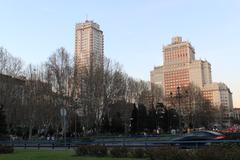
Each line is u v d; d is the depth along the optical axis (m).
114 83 85.31
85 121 78.94
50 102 78.88
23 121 81.06
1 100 73.44
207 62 176.62
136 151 24.83
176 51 161.25
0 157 27.33
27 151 35.91
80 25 123.31
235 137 35.12
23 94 80.12
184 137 34.03
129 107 92.19
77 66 80.62
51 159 24.52
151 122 101.00
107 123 88.81
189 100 119.12
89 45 120.19
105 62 85.56
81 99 78.88
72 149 38.88
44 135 86.19
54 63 79.88
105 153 26.91
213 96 178.50
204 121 127.94
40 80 80.81
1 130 58.84
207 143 26.92
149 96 114.38
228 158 19.83
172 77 160.00
